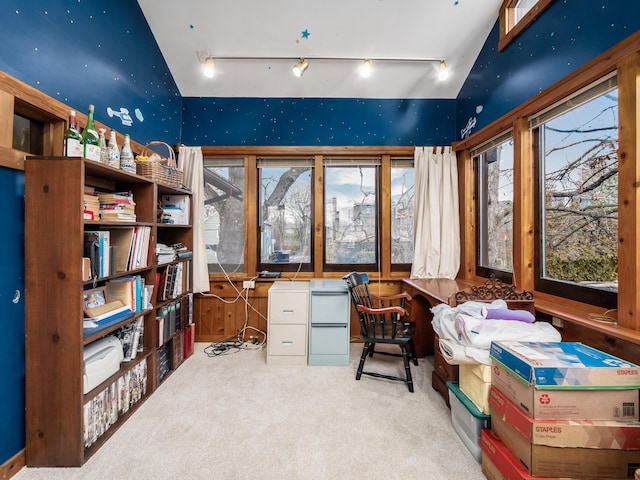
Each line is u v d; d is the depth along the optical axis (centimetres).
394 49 264
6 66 132
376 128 309
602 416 112
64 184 143
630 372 112
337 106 309
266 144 307
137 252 194
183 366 248
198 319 305
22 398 141
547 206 197
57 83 159
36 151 157
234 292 305
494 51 245
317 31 251
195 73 285
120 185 210
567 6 173
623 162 137
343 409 187
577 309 169
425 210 296
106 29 197
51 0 155
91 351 159
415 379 228
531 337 147
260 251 314
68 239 142
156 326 212
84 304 158
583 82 160
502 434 129
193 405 191
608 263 156
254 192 308
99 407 157
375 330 233
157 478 133
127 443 156
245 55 269
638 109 132
